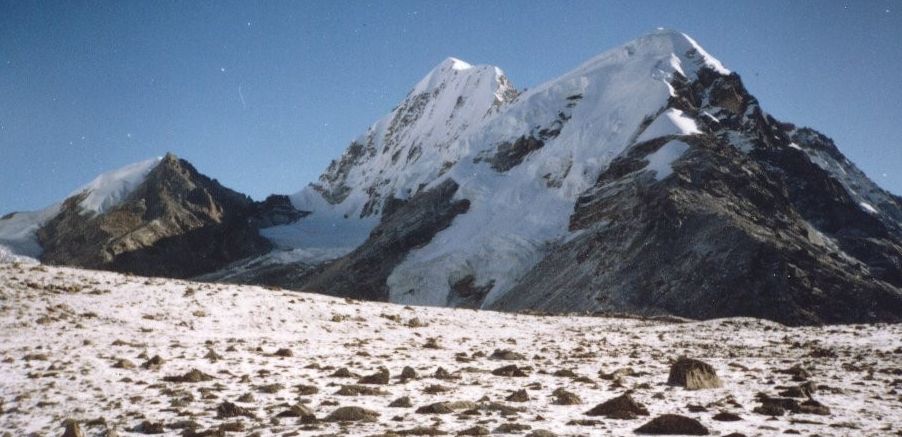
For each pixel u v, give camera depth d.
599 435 13.48
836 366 24.98
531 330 39.38
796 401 16.48
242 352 25.45
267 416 15.47
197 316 32.41
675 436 13.41
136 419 15.36
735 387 19.91
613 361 26.47
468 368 22.80
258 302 36.22
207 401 17.11
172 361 22.75
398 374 21.98
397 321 37.84
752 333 38.41
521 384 20.08
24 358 21.98
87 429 14.54
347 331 33.59
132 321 30.08
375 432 13.69
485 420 14.91
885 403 17.25
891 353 28.56
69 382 19.19
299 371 22.00
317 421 14.84
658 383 20.39
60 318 29.02
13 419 15.58
